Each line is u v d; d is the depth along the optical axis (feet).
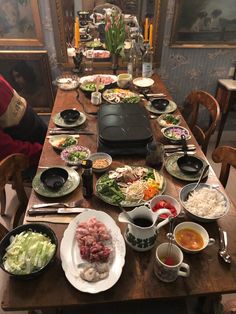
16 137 5.63
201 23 7.51
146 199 3.59
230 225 3.30
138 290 2.65
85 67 7.66
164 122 5.24
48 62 7.80
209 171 4.08
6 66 7.82
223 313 3.65
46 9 7.15
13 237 2.96
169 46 7.86
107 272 2.74
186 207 3.39
